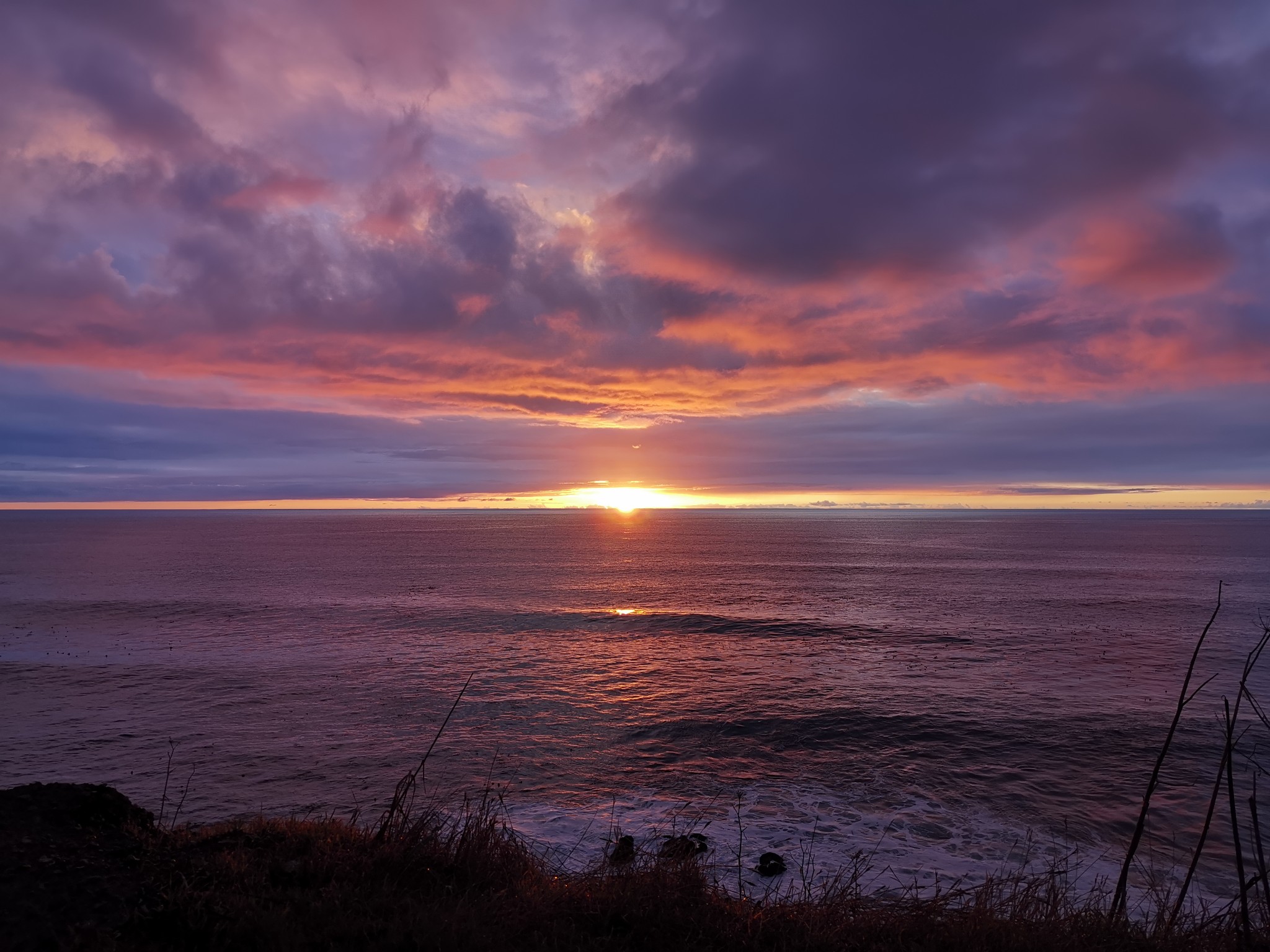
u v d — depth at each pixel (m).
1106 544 137.25
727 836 12.30
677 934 4.89
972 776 15.98
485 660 30.56
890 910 5.48
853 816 13.58
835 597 54.28
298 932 4.33
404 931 4.44
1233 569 78.88
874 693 23.94
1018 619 41.75
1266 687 24.36
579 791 15.13
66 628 39.78
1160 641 33.94
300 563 91.44
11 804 5.57
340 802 14.55
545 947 4.43
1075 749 17.69
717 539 162.25
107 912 4.27
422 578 72.19
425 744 18.69
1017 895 6.17
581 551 119.44
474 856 6.14
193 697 24.03
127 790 15.45
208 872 5.10
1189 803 14.08
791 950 4.77
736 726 20.09
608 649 33.19
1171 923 5.14
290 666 29.22
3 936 3.92
